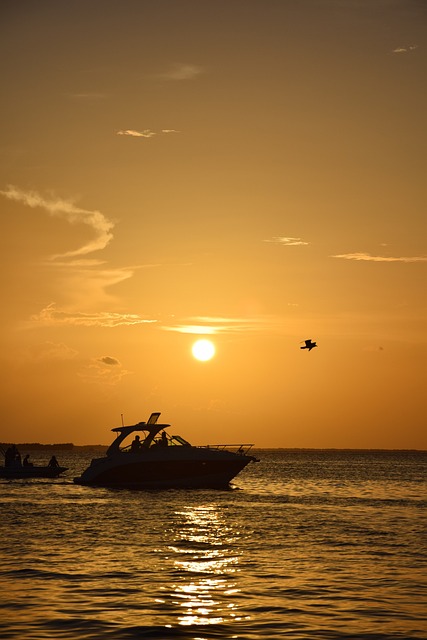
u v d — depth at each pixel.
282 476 167.00
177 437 95.00
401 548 48.72
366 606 32.12
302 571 40.06
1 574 38.88
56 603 32.34
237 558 44.38
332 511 74.88
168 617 30.09
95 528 59.12
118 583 36.59
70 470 192.62
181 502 82.56
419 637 27.52
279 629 28.52
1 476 120.19
